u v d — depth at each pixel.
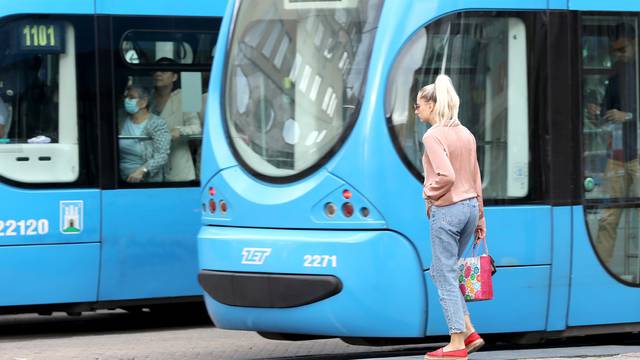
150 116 32.12
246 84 25.42
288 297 23.69
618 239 25.98
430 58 24.11
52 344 30.33
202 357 27.67
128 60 31.83
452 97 22.03
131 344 30.14
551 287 25.27
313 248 23.58
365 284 23.38
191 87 32.69
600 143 25.83
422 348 28.08
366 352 27.47
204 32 32.81
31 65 30.73
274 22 25.28
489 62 24.75
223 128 25.55
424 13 24.09
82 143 31.17
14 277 30.33
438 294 23.17
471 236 22.41
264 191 24.39
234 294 24.34
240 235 24.38
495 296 24.75
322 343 29.98
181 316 37.19
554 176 25.28
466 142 22.05
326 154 23.91
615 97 26.02
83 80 31.27
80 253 31.03
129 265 31.67
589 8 25.73
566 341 28.81
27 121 30.66
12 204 30.31
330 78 24.23
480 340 22.78
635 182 26.20
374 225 23.48
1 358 27.56
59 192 30.78
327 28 24.48
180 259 32.31
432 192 21.69
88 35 31.36
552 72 25.33
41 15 30.80
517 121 25.03
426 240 23.77
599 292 25.78
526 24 25.09
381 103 23.62
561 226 25.31
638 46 26.31
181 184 32.41
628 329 26.27
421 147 23.89
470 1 24.52
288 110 24.62
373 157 23.50
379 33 23.88
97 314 38.03
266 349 29.02
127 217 31.62
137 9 31.92
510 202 24.89
